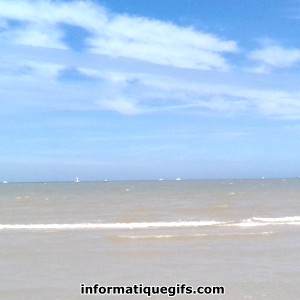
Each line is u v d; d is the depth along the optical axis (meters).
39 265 14.05
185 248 16.66
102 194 63.25
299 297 10.55
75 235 20.03
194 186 110.44
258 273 12.88
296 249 16.41
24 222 25.56
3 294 11.03
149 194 61.59
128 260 14.70
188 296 10.73
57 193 69.56
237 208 34.34
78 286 11.71
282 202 41.78
